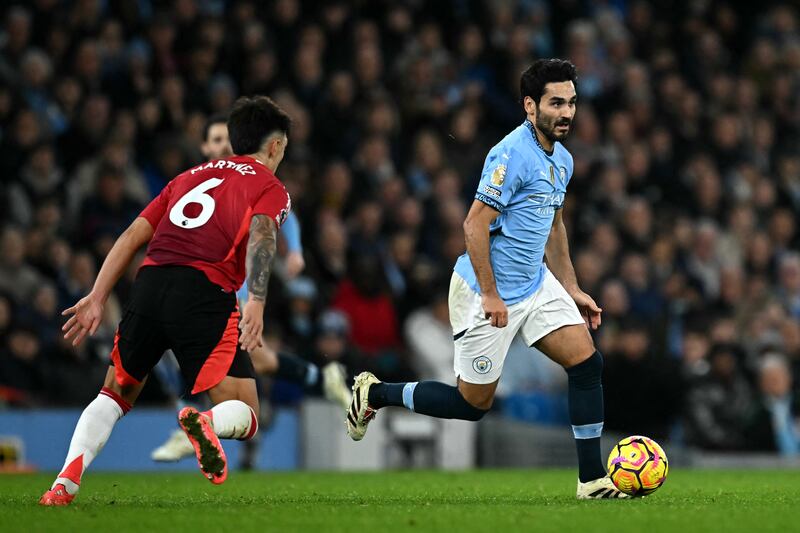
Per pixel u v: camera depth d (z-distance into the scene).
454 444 48.12
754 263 66.19
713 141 71.00
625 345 51.19
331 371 33.34
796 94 77.50
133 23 58.75
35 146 51.00
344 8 64.38
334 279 53.72
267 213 20.72
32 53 53.50
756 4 81.31
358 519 17.94
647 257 61.34
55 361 44.66
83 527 16.78
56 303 46.19
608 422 50.94
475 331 22.98
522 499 23.12
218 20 61.00
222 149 30.52
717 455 50.31
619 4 77.50
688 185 67.88
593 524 17.30
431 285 55.03
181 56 58.25
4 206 49.81
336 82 60.16
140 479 33.88
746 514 19.06
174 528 16.72
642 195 66.88
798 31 80.88
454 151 62.69
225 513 18.92
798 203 71.75
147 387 44.78
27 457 41.53
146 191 52.94
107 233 49.75
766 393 51.91
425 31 65.88
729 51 79.69
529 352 53.97
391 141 60.50
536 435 49.97
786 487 28.97
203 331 20.62
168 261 20.69
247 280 20.23
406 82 63.00
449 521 17.64
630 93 70.62
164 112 55.03
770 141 74.00
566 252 24.38
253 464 44.47
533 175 22.56
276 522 17.48
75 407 43.34
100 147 52.75
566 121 22.48
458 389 23.55
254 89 58.81
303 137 58.53
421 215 58.25
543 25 72.19
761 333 59.22
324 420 46.12
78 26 56.00
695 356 54.62
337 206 56.62
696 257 63.84
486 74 67.75
